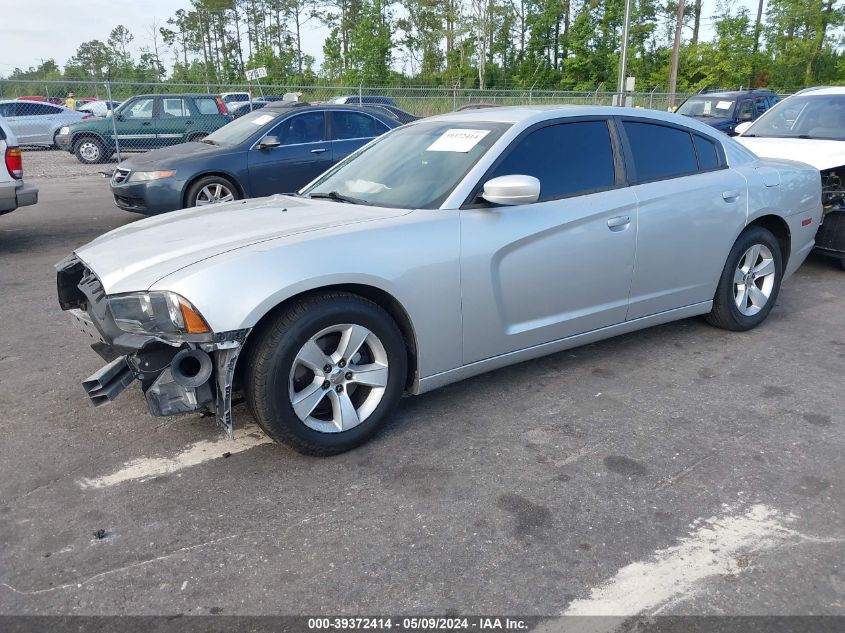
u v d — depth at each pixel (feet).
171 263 9.76
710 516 9.05
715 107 52.60
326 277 9.77
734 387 13.21
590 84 142.61
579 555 8.29
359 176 13.55
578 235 12.49
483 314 11.58
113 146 57.52
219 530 8.83
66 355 15.11
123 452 10.86
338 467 10.36
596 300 13.19
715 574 7.93
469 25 156.56
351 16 190.29
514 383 13.41
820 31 135.54
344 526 8.89
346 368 10.44
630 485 9.80
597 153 13.33
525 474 10.12
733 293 15.79
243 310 9.20
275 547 8.48
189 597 7.63
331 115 32.09
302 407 10.10
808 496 9.50
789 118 25.66
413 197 11.92
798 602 7.48
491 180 11.16
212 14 234.38
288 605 7.50
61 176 50.98
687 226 14.19
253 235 10.57
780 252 16.57
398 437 11.27
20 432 11.53
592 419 11.88
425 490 9.71
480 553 8.34
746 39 133.90
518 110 13.50
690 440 11.12
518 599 7.57
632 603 7.50
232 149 29.73
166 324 9.27
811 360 14.62
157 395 9.27
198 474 10.18
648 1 155.63
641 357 14.78
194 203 29.35
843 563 8.10
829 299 19.27
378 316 10.48
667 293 14.40
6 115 66.69
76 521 9.04
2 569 8.11
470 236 11.27
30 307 18.74
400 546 8.48
